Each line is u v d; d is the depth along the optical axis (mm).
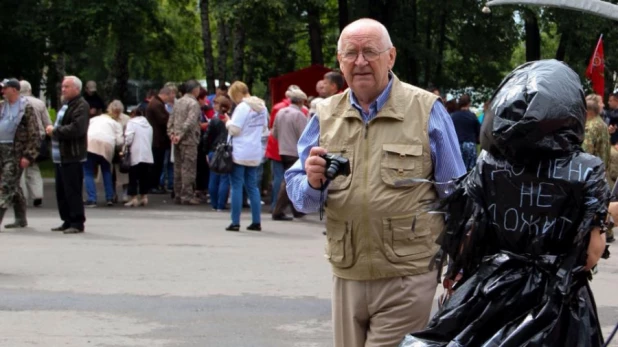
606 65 24141
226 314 7391
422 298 4223
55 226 12555
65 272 9047
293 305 7723
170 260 9789
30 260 9711
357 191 4203
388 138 4219
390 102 4238
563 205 3348
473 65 26641
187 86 15680
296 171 4441
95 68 35250
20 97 11320
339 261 4293
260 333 6832
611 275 9328
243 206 15711
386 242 4188
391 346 4246
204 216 14070
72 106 11680
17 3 23672
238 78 23516
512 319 3381
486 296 3408
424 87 25750
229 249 10602
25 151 11352
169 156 17688
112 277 8828
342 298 4355
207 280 8727
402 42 23125
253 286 8461
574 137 3383
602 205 3307
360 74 4184
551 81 3373
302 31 23125
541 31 25641
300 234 12039
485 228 3486
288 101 13883
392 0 22844
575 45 24375
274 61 24812
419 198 4199
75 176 11742
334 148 4297
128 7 23438
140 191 15555
